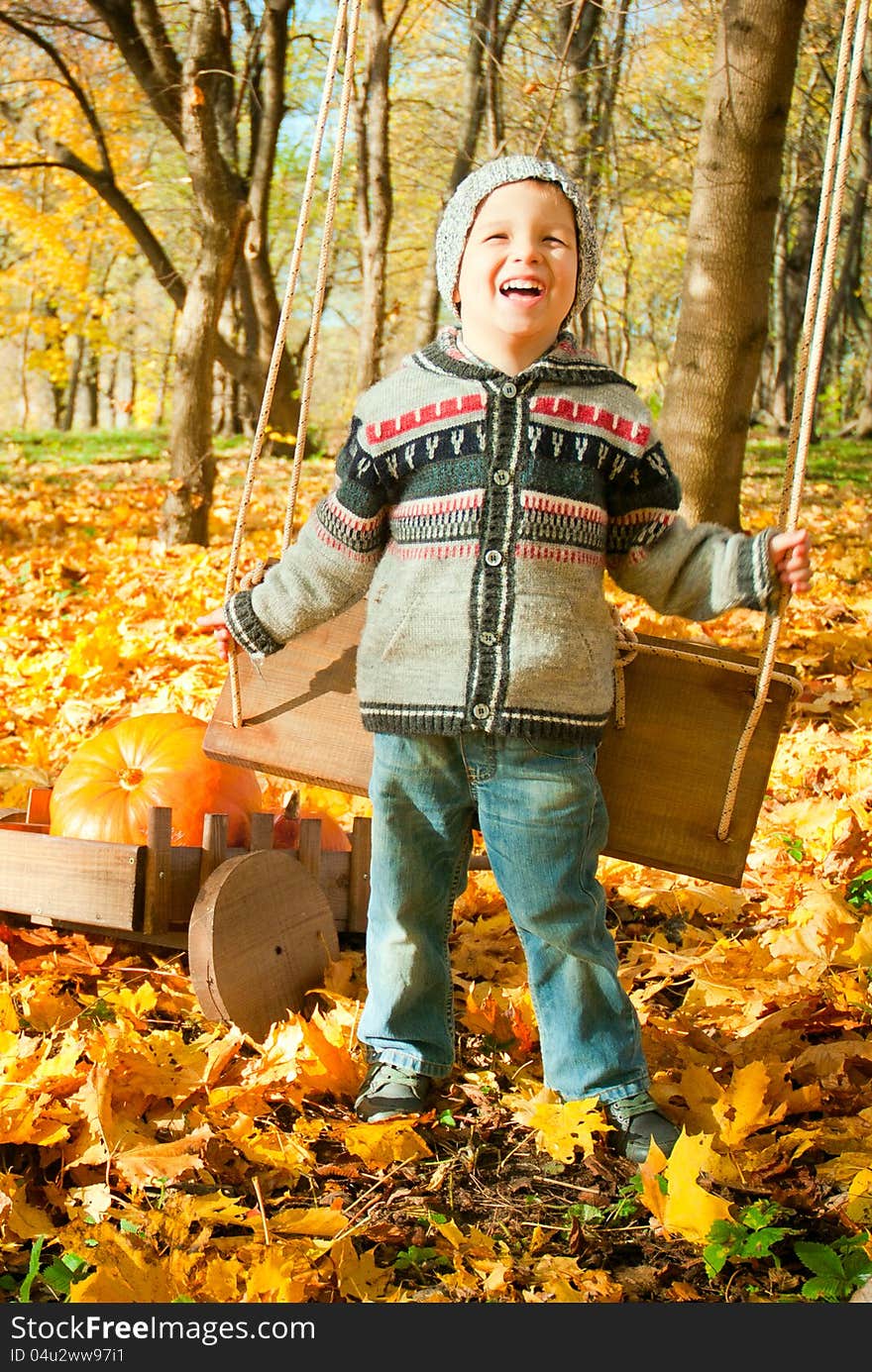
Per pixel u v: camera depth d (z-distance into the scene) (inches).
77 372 1432.1
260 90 575.8
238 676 113.7
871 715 210.8
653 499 95.0
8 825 134.3
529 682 91.0
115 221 854.5
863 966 121.3
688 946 139.0
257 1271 77.3
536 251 92.8
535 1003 100.6
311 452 865.5
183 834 130.7
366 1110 102.0
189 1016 118.2
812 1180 94.4
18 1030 111.5
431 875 102.0
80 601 330.6
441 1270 84.4
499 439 91.9
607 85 560.1
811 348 90.7
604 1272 83.4
